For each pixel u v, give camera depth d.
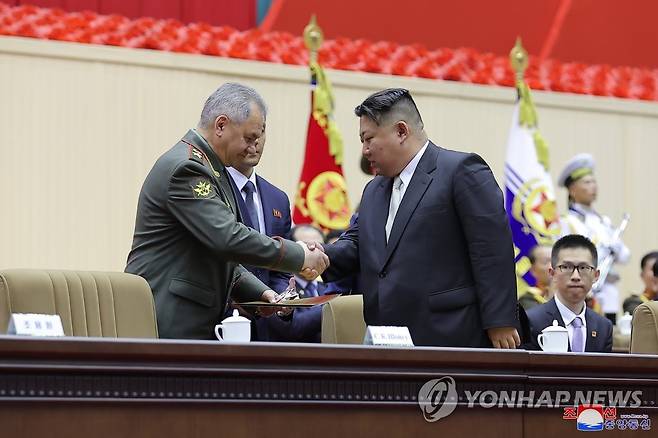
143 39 11.04
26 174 10.52
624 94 12.97
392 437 4.18
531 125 10.81
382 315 5.43
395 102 5.49
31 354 3.67
